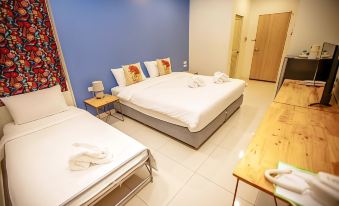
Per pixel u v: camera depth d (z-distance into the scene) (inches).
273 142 46.8
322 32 114.8
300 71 118.1
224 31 171.0
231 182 69.9
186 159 83.7
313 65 112.7
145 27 146.3
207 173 74.8
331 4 107.1
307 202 30.2
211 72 195.8
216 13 170.7
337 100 71.0
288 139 47.8
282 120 58.1
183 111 84.9
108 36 121.3
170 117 92.3
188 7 185.9
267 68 213.6
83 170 53.2
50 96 92.6
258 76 223.5
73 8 99.6
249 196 63.1
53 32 94.0
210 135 100.5
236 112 131.3
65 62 102.3
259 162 39.8
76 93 111.6
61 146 65.9
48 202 43.4
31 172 53.5
